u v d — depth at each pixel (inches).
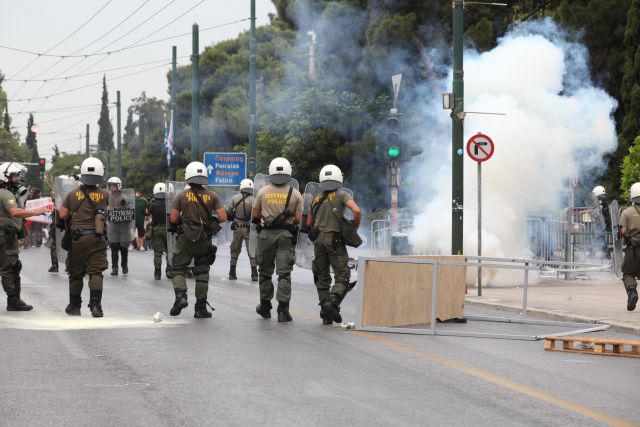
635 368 410.3
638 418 304.3
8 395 325.4
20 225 590.6
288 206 551.2
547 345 460.4
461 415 303.0
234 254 910.4
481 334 507.5
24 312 585.3
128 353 420.2
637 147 1248.2
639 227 629.3
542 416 304.3
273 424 286.0
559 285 866.8
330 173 538.0
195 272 566.9
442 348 457.1
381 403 319.0
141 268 1089.4
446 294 575.2
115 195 962.7
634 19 1476.4
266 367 387.2
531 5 1638.8
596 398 337.4
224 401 318.7
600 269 645.3
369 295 518.6
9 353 416.8
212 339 468.4
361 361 408.2
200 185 563.8
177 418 292.8
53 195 956.6
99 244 564.4
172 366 386.9
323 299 540.4
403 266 543.8
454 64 809.5
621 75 1542.8
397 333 510.0
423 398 329.4
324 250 537.3
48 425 282.4
